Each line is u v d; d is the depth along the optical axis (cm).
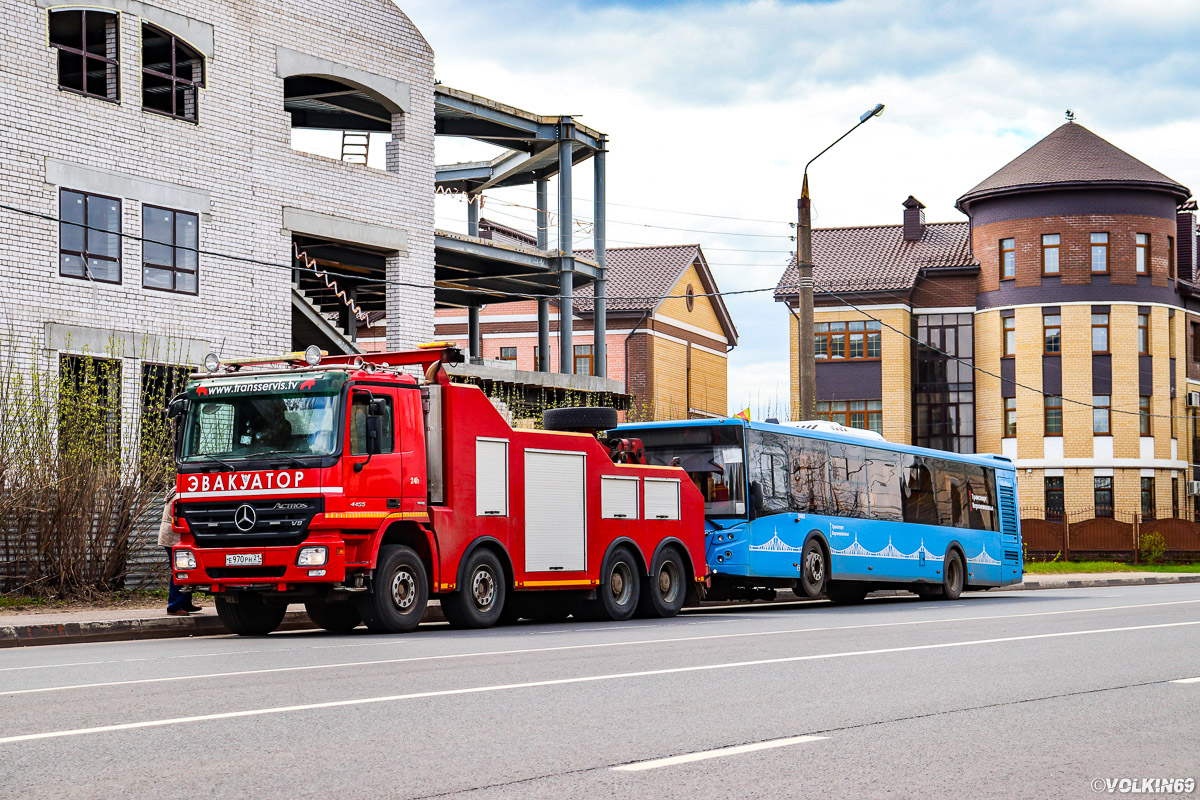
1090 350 5256
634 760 666
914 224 5691
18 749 683
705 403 5941
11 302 2205
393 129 2931
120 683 975
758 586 2186
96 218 2338
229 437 1544
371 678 1009
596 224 3634
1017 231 5347
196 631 1700
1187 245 5778
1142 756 687
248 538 1508
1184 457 5525
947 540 2734
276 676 1026
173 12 2478
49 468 1894
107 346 2330
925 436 5478
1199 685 988
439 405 1648
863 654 1222
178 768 636
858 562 2423
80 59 2438
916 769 646
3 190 2206
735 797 580
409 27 2938
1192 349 5703
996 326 5378
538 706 852
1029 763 665
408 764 650
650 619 1934
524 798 575
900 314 5422
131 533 1977
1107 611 1952
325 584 1494
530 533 1761
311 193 2716
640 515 1952
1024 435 5297
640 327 5256
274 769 635
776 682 991
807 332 2745
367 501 1523
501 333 5422
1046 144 5525
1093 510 5222
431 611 1975
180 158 2480
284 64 2677
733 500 2142
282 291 2650
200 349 2484
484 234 5041
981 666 1116
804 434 2323
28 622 1577
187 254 2484
